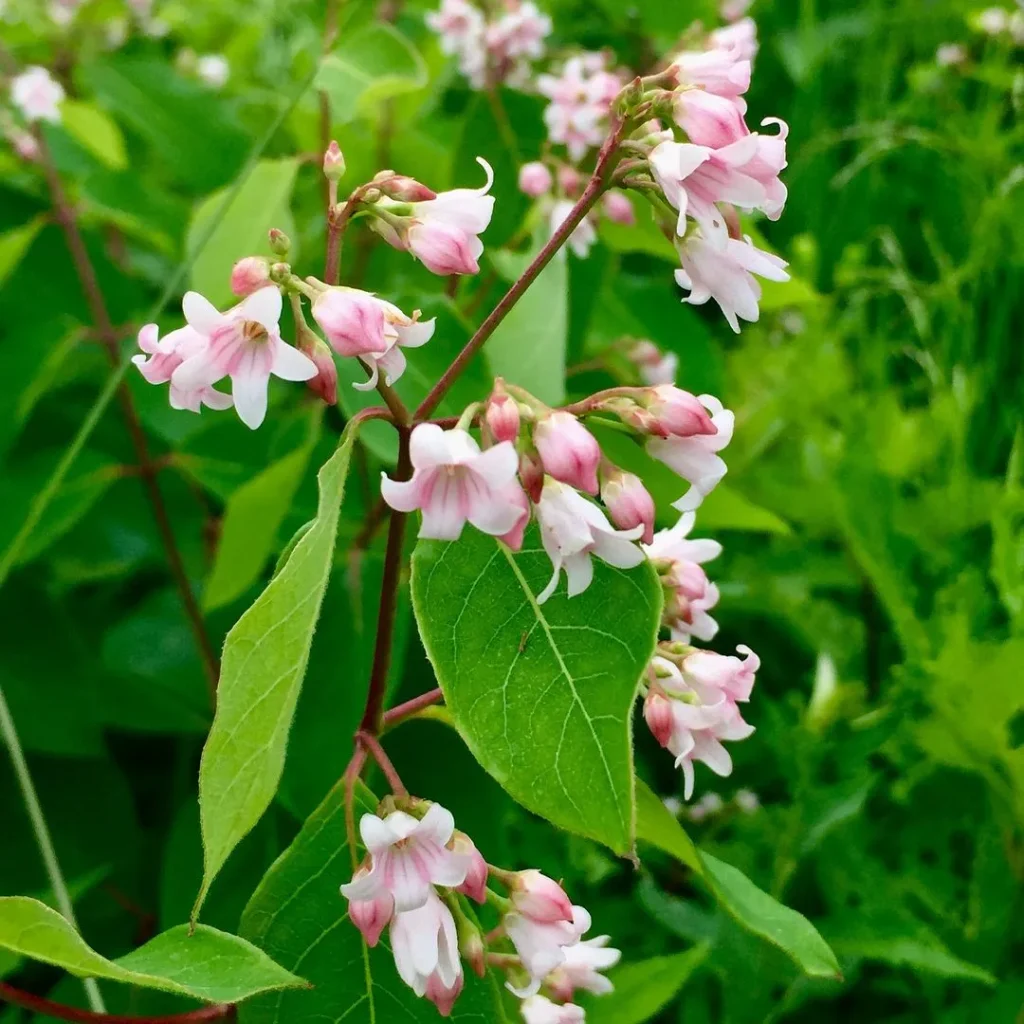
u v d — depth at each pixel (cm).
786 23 51
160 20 41
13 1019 21
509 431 14
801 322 38
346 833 16
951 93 42
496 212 26
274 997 16
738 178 15
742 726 17
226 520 20
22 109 27
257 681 14
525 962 16
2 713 18
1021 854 22
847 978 21
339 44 22
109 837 23
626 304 31
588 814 14
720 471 15
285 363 15
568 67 26
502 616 14
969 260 34
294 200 32
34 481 24
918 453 30
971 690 22
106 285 28
